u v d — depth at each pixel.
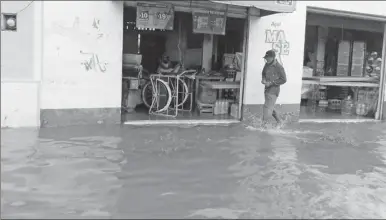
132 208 4.35
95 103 8.59
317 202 4.89
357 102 12.77
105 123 8.74
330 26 13.85
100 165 5.75
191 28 12.76
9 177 5.08
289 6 8.75
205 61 12.46
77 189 4.80
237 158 6.54
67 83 8.26
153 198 4.66
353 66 14.61
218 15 9.55
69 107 8.34
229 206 4.58
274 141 8.01
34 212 4.12
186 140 7.62
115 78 8.72
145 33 12.95
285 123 10.38
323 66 14.64
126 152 6.52
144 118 9.58
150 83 10.79
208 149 7.02
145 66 13.09
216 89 10.88
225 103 10.87
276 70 9.26
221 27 9.63
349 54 14.64
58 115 8.25
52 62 8.09
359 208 4.84
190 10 9.35
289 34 10.44
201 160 6.31
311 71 12.70
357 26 13.81
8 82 7.75
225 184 5.28
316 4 10.65
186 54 12.85
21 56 7.85
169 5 9.08
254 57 10.09
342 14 11.23
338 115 12.21
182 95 10.95
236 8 9.61
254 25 9.97
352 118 11.81
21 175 5.17
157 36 13.03
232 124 9.66
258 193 5.04
